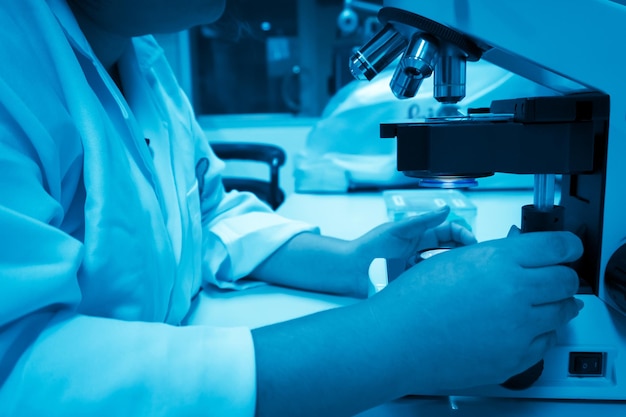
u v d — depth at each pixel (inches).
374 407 16.5
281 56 121.0
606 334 18.5
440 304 15.4
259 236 30.6
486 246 16.6
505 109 23.8
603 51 18.0
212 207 34.9
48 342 14.1
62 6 20.7
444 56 20.1
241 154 77.4
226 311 27.0
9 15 17.8
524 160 18.9
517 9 18.0
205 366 14.2
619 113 18.3
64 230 18.9
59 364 13.7
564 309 16.2
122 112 22.4
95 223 17.8
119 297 18.7
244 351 14.7
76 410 13.2
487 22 18.2
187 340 14.9
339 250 28.5
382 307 15.8
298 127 117.3
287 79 122.1
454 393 18.4
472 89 52.7
